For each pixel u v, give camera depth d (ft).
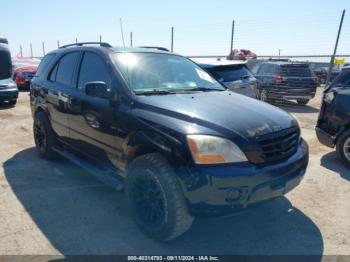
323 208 13.19
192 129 9.78
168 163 9.93
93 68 14.07
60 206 13.04
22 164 17.74
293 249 10.50
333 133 18.30
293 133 11.45
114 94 12.18
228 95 13.32
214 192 9.30
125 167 11.85
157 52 14.93
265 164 10.02
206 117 10.30
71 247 10.38
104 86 12.10
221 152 9.53
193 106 11.10
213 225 11.85
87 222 11.87
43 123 17.67
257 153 9.86
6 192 14.25
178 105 11.07
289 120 11.68
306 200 13.88
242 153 9.70
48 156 18.06
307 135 25.46
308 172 17.04
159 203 10.25
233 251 10.37
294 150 11.32
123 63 13.08
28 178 15.81
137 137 10.87
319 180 15.98
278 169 10.09
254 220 12.25
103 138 12.85
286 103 44.83
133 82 12.38
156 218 10.52
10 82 35.86
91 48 14.76
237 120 10.41
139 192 11.02
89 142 13.94
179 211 9.82
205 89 13.89
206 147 9.48
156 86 12.86
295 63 41.86
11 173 16.43
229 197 9.38
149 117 10.77
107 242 10.68
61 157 18.65
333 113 18.01
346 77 18.31
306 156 11.59
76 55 15.75
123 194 14.11
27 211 12.62
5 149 20.51
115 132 12.04
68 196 13.91
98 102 12.91
